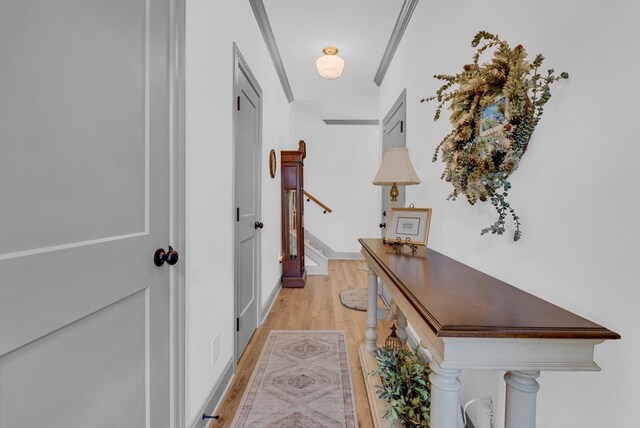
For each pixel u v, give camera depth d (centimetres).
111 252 91
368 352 212
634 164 72
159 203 115
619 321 75
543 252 100
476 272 130
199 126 150
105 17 88
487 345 76
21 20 65
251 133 251
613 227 77
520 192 111
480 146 119
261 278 287
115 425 93
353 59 344
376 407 157
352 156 610
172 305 124
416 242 175
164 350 119
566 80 92
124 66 96
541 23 103
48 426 72
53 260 72
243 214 228
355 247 612
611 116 78
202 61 153
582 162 86
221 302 179
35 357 69
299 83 424
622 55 75
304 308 328
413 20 245
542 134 101
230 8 194
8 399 63
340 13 263
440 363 77
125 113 97
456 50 168
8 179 63
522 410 80
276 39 307
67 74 76
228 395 180
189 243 139
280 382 193
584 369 76
